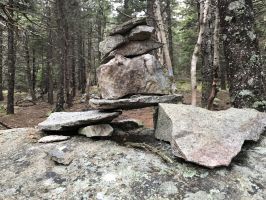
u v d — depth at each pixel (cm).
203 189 82
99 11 508
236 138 96
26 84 838
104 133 106
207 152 89
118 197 80
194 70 153
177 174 87
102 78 113
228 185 83
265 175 88
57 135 114
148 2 261
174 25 624
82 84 717
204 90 271
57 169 93
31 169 94
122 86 110
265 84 130
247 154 97
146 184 83
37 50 639
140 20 110
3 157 104
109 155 96
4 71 714
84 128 109
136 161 92
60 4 401
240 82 126
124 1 527
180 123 96
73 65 657
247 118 106
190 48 545
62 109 430
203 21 155
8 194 85
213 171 87
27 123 382
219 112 108
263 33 296
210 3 164
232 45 129
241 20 127
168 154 96
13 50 453
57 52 456
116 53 113
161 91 112
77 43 646
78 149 101
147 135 114
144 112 343
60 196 82
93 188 83
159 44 116
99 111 117
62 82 435
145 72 111
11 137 120
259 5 256
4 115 444
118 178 86
